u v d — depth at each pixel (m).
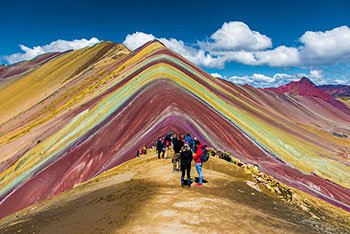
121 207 16.14
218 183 20.64
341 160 66.62
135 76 75.38
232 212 15.64
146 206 15.87
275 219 16.47
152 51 99.31
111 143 46.03
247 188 21.17
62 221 16.16
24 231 15.99
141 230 13.06
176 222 13.76
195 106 53.19
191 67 93.44
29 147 62.75
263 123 71.75
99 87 89.12
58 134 60.66
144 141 39.97
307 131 91.31
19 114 118.25
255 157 47.22
